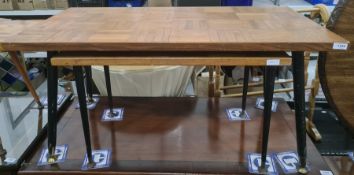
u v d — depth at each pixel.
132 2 1.63
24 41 0.67
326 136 1.43
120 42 0.66
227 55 0.68
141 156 0.93
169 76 1.33
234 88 1.56
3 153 0.98
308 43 0.64
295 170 0.86
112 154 0.94
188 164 0.89
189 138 1.02
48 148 0.91
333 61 0.94
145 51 0.69
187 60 0.67
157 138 1.02
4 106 1.41
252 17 0.90
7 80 1.83
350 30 0.90
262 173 0.85
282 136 1.02
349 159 1.16
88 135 0.85
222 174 0.85
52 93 0.81
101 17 0.92
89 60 0.68
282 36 0.69
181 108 1.22
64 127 1.10
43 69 1.97
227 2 1.51
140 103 1.26
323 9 1.27
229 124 1.10
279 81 1.46
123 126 1.10
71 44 0.66
